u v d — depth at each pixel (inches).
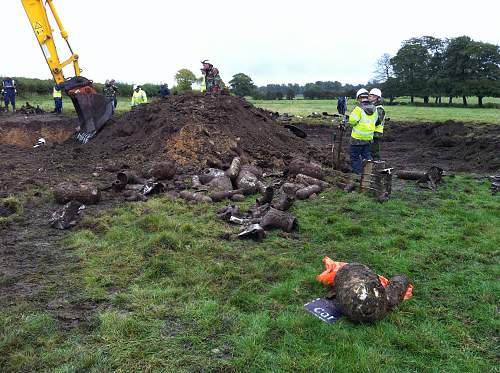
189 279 215.3
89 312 187.6
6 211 323.9
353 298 174.4
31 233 282.0
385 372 148.9
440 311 191.0
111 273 223.8
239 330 173.5
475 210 337.7
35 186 386.9
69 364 152.7
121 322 175.2
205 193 360.5
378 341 164.7
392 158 635.5
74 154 530.3
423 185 416.8
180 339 167.6
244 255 245.1
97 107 625.3
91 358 154.6
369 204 348.5
